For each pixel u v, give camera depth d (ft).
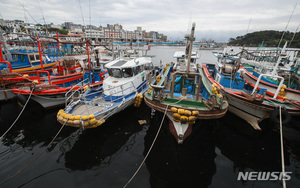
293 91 29.81
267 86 33.24
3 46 50.31
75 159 20.20
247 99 24.72
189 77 29.32
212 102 19.12
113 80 30.17
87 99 28.02
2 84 31.81
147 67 41.52
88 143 23.21
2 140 23.56
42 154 20.93
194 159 20.63
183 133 20.84
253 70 45.73
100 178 17.49
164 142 23.72
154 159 20.44
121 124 28.04
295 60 44.65
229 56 40.98
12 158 20.11
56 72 44.14
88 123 21.31
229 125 28.96
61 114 22.07
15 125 27.43
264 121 30.83
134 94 30.53
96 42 50.26
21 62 49.67
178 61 50.19
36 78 36.40
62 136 24.73
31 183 16.74
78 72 42.06
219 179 17.79
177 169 18.93
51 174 17.89
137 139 24.38
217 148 23.00
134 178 17.57
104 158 20.44
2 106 33.81
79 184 16.72
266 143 24.48
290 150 23.20
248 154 22.03
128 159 20.35
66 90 31.63
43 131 25.88
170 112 20.39
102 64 47.83
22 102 29.01
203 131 27.09
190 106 20.42
